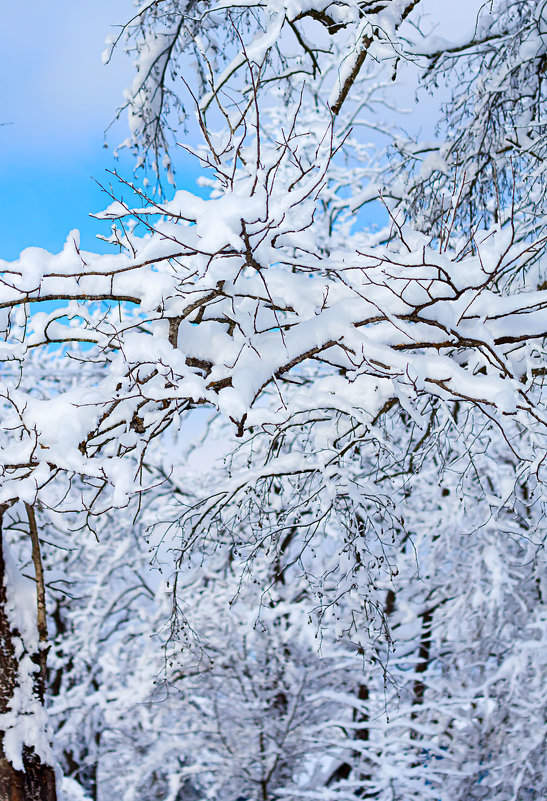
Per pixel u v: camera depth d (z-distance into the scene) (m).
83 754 13.28
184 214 3.74
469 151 6.13
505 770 9.76
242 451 10.81
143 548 12.77
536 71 6.20
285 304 4.34
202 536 5.64
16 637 4.86
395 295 4.18
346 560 5.31
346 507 5.37
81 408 4.01
